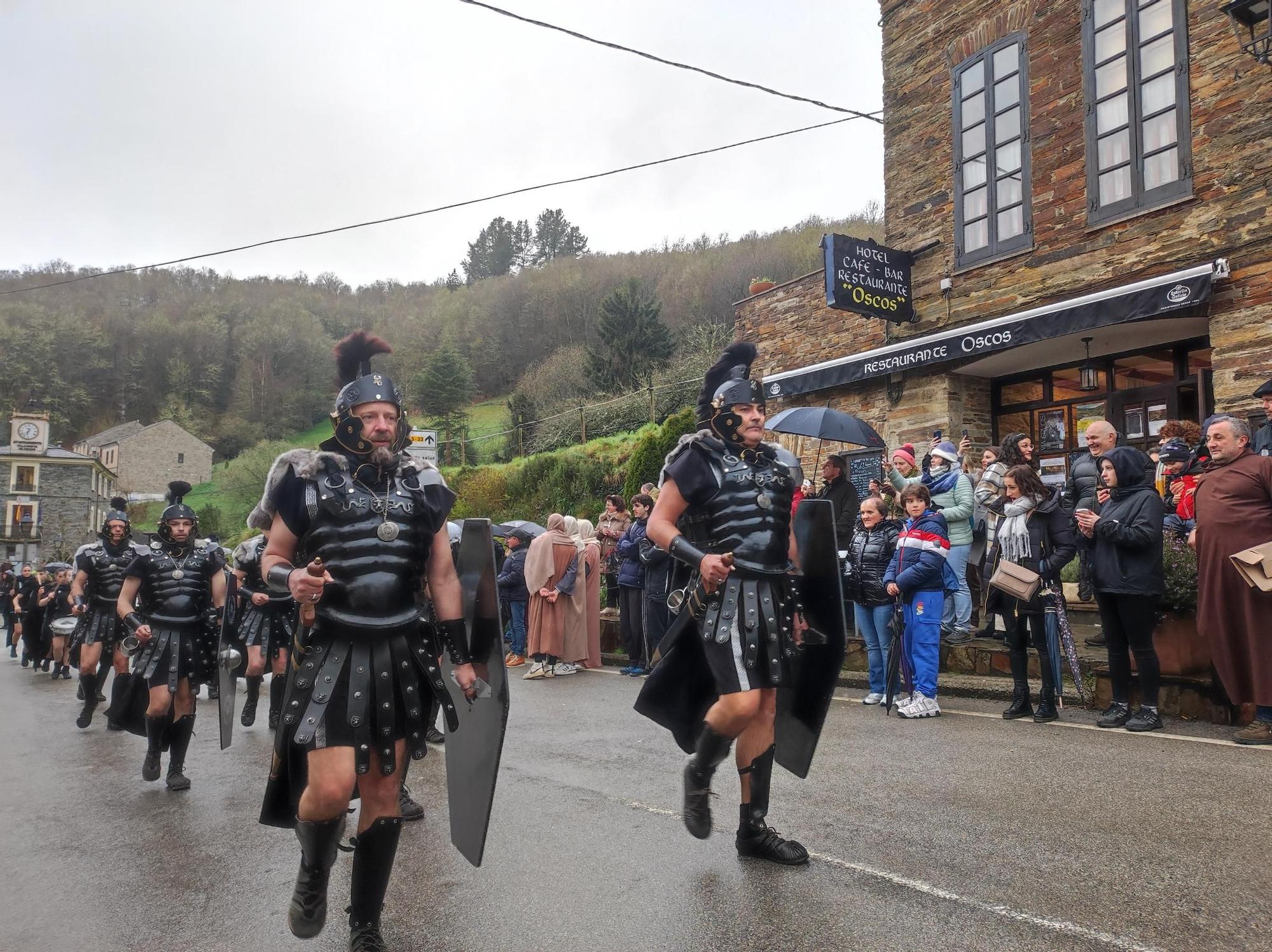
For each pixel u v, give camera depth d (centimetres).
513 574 1193
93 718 973
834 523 402
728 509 378
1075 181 1088
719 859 389
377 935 300
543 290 6756
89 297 9244
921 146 1289
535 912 342
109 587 907
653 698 398
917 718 684
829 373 1347
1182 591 655
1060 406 1218
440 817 493
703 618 379
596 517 2141
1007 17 1170
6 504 6475
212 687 957
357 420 305
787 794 484
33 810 548
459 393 4653
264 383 8594
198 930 346
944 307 1239
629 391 3272
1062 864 365
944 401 1241
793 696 414
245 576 831
